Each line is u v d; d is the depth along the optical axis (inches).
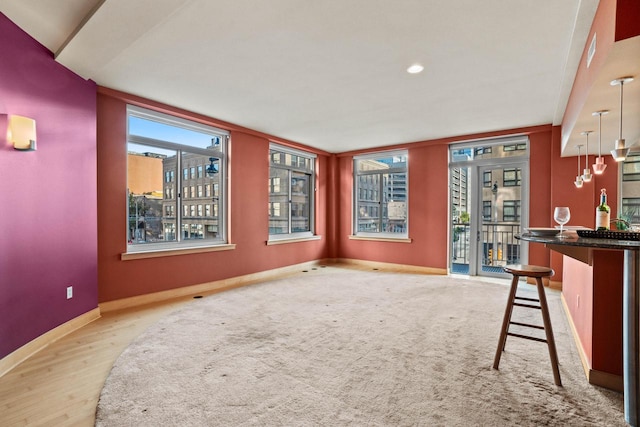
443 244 232.5
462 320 131.0
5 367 89.4
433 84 135.9
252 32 97.4
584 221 182.4
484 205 223.8
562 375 86.9
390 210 265.0
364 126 201.5
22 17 91.7
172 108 162.7
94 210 131.8
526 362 94.2
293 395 76.9
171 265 166.4
